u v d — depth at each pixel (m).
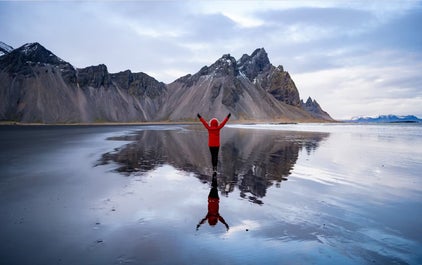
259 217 4.91
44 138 27.31
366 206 5.60
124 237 4.03
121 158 12.71
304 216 4.98
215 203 5.75
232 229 4.35
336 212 5.21
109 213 5.09
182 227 4.42
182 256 3.46
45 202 5.78
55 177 8.37
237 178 8.38
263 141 23.61
